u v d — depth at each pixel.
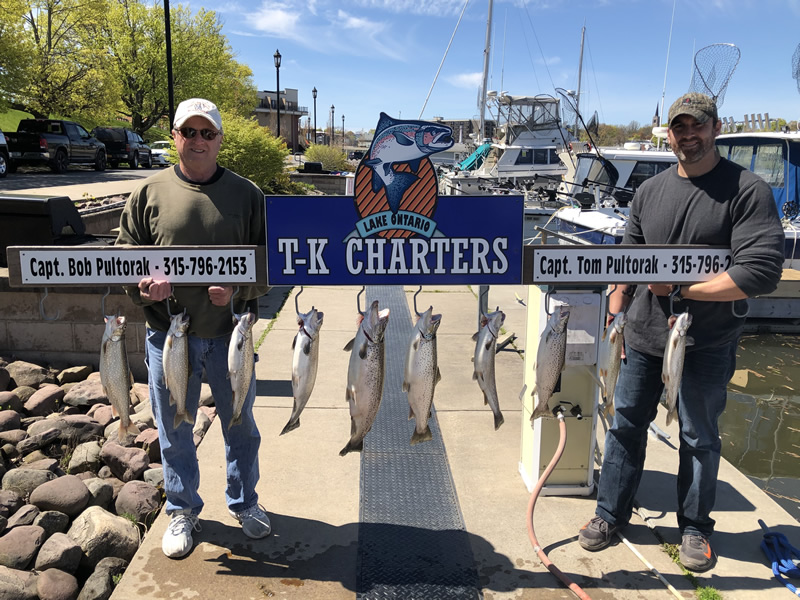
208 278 2.92
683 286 3.02
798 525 3.67
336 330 7.29
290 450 4.42
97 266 2.89
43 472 4.19
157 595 2.95
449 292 9.57
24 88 30.58
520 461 4.18
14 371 5.76
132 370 6.10
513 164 19.27
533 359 3.84
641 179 13.59
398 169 2.85
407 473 4.16
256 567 3.16
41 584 3.13
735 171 2.93
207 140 2.94
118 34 42.16
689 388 3.16
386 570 3.17
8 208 6.12
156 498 3.98
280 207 2.87
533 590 3.07
